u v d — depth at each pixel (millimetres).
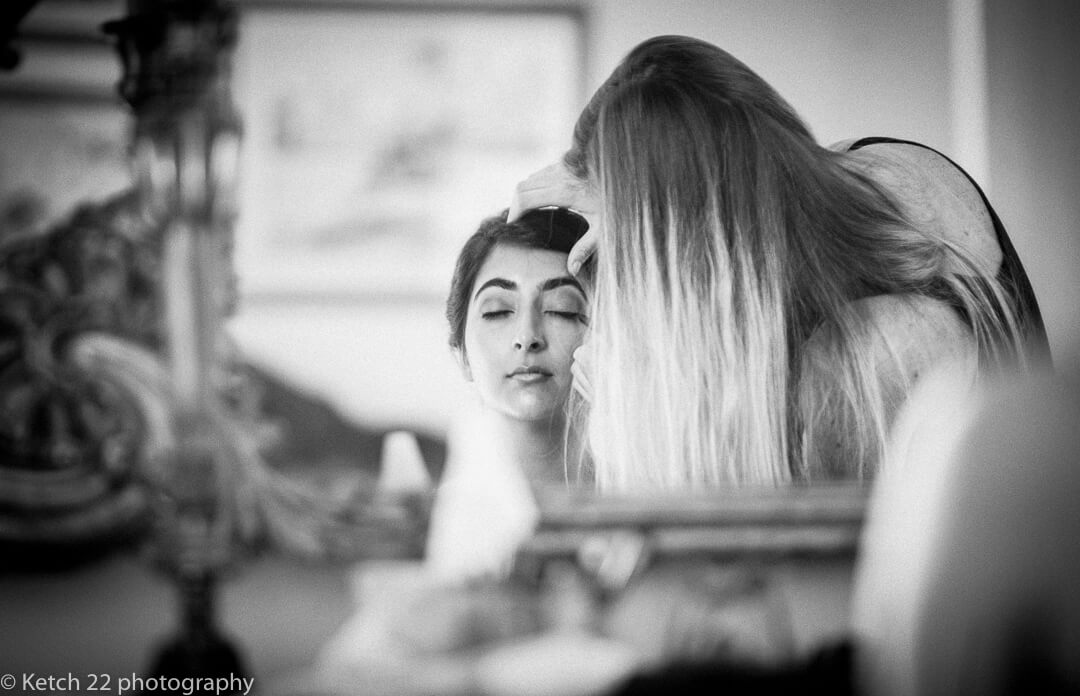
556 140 3275
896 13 3361
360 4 3238
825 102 3340
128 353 3074
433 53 3256
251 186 3170
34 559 3006
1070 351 3299
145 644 2998
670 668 2775
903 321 3273
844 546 3121
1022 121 3348
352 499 3092
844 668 2525
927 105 3352
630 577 3078
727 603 3064
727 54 3326
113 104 3141
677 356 3240
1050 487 2348
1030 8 3371
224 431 3064
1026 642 2297
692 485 3193
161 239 3086
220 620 3012
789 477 3207
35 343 3064
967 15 3363
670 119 3293
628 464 3189
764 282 3271
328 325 3156
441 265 3211
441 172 3234
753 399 3234
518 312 3215
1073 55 3357
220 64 3115
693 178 3287
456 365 3188
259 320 3135
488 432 3168
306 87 3215
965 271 3305
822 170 3318
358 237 3195
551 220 3254
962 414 2512
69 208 3113
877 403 3229
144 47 3080
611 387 3217
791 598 3080
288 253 3164
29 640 2980
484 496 3123
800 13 3344
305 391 3127
